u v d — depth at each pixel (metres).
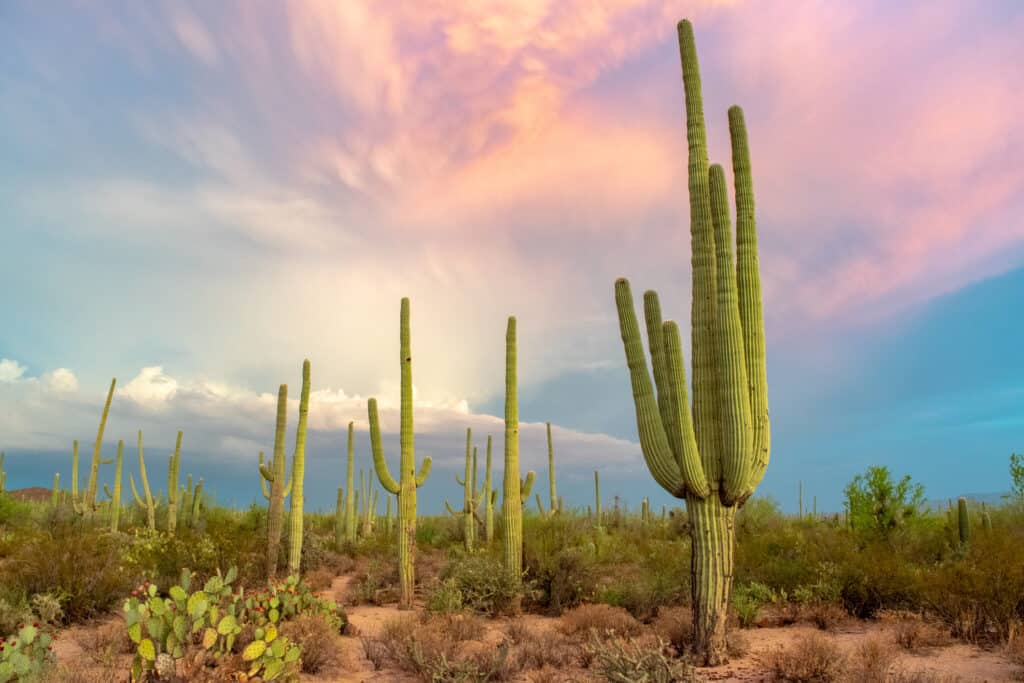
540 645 9.52
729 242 9.42
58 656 8.85
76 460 27.86
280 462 16.28
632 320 9.94
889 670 7.96
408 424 15.39
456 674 8.20
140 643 6.84
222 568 15.11
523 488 21.38
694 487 8.99
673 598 13.20
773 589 13.47
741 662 8.82
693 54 10.34
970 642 9.66
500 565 14.30
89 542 13.62
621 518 31.70
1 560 14.16
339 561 21.47
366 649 9.72
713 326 9.47
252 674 7.30
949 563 13.15
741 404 9.00
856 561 12.83
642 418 9.59
